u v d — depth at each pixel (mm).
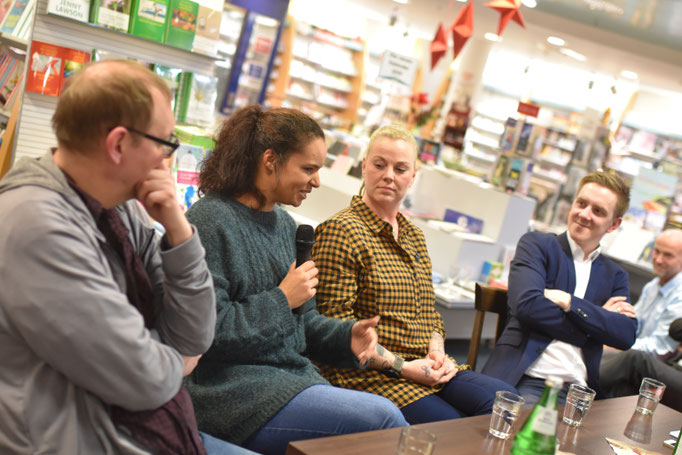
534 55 10203
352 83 11047
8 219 1254
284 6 9023
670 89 10336
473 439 1728
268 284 2061
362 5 9266
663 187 7723
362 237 2461
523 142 6918
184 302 1454
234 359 1957
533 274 2959
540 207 9531
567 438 1862
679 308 3734
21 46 3797
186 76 3756
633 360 3438
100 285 1303
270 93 10141
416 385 2459
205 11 3738
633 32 7051
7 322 1271
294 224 2303
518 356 2910
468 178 6117
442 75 10016
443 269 4934
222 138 2113
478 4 7230
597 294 3090
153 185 1389
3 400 1289
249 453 1695
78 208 1336
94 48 3410
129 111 1307
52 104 3373
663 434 2086
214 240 1953
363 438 1568
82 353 1268
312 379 2059
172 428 1409
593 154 10172
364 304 2471
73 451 1303
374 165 2566
